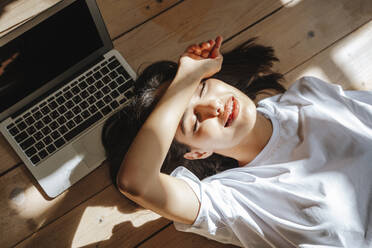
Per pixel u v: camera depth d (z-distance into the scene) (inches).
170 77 38.8
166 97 33.4
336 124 37.4
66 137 41.5
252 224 36.3
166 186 32.9
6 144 43.0
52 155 41.2
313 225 34.6
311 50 46.6
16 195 42.1
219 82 36.8
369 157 35.4
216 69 35.7
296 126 39.0
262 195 37.1
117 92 42.4
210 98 35.6
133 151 31.3
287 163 37.2
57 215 42.2
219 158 44.4
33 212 42.0
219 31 47.1
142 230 42.4
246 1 47.5
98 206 42.6
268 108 40.6
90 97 42.1
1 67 36.2
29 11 44.7
